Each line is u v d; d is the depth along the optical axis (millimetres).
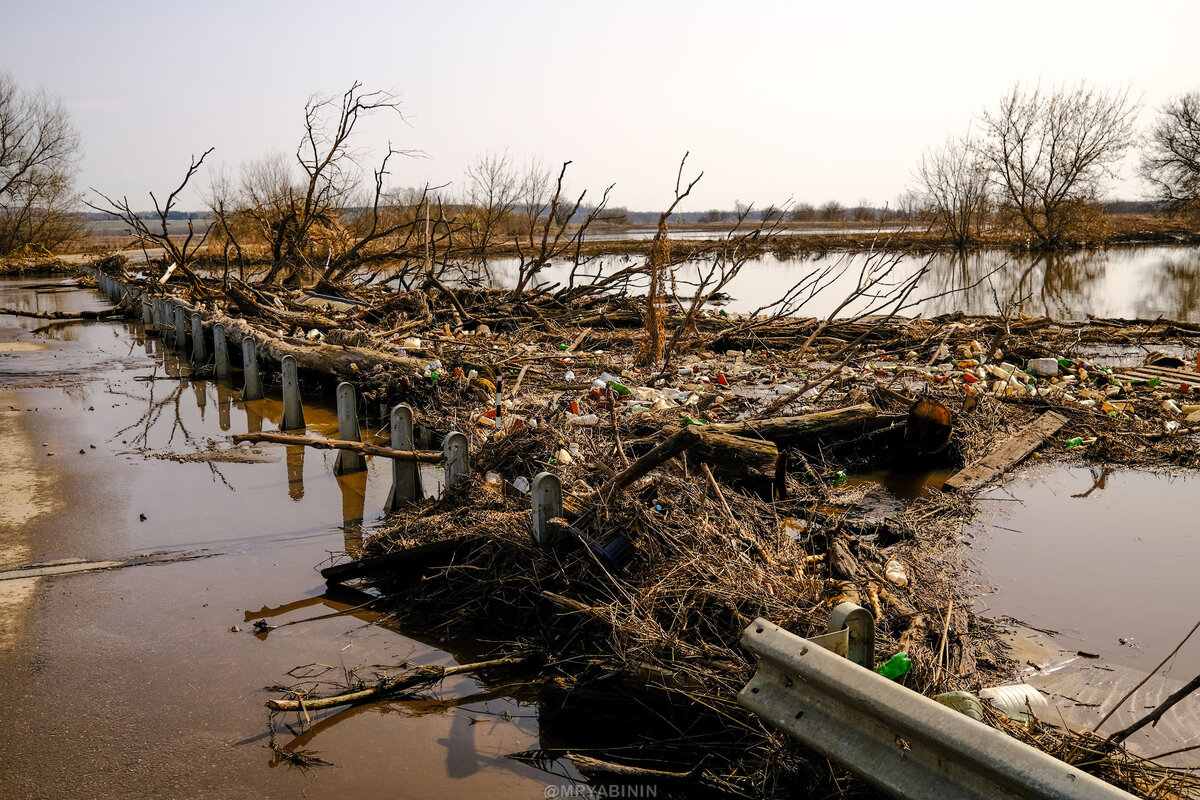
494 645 4668
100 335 19359
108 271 31203
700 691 3629
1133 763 3082
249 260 36031
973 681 4004
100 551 6168
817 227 92000
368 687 4227
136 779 3566
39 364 15047
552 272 38625
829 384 10086
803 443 8102
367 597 5371
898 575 5078
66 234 49781
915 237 53844
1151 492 7344
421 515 5844
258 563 5926
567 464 6168
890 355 13352
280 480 7930
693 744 3609
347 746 3793
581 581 4582
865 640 2920
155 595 5414
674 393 9828
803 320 16375
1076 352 14367
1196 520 6613
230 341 15031
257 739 3846
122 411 11125
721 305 25594
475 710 4074
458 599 5070
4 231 46906
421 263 20641
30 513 7008
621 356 13398
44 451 9016
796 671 2693
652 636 3941
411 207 34406
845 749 2541
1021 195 51969
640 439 7105
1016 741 2127
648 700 3830
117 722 3990
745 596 4148
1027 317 17125
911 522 6461
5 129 46281
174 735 3881
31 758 3713
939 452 8273
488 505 5586
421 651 4656
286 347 12359
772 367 12258
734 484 6816
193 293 19266
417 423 8641
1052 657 4453
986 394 9672
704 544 4684
